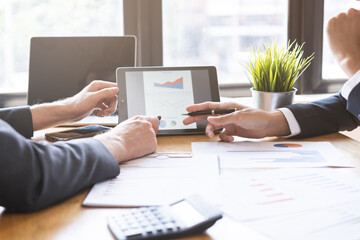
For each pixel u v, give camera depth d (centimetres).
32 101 134
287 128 101
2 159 57
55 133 101
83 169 67
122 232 52
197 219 54
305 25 190
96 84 111
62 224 56
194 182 70
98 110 124
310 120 103
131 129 86
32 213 60
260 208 59
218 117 98
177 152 90
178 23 188
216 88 113
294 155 87
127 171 77
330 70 199
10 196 59
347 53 112
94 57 138
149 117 98
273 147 93
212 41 193
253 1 192
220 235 53
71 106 104
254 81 125
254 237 52
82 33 181
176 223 54
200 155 86
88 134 100
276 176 72
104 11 181
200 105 105
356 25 114
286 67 122
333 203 60
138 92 109
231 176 73
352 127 110
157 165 80
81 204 63
